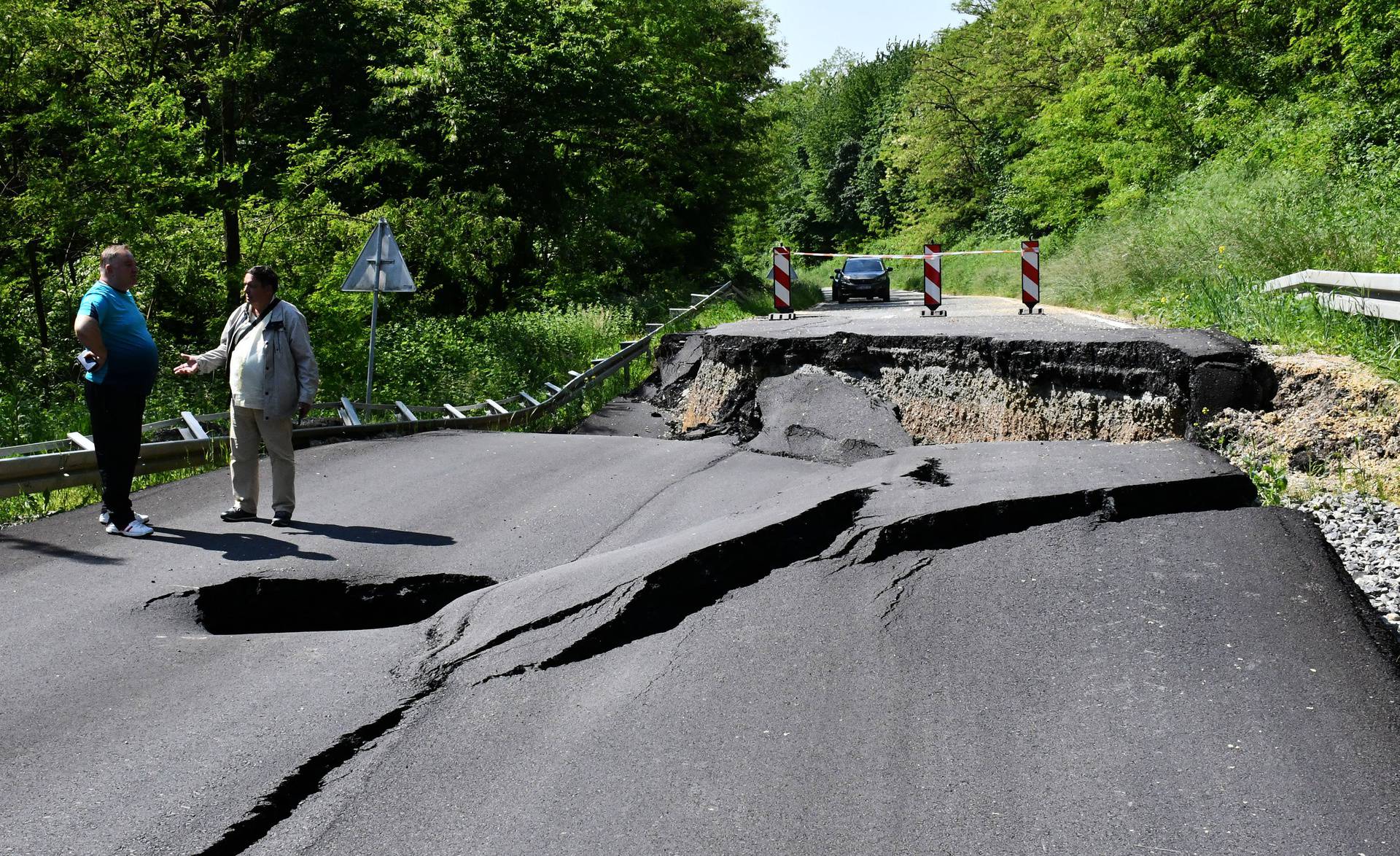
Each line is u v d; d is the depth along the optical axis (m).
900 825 3.24
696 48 37.44
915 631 4.77
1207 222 17.33
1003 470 6.95
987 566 5.46
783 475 8.41
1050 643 4.54
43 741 4.03
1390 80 20.19
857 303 31.84
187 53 17.34
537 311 24.80
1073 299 19.30
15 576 6.15
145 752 3.91
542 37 27.05
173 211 16.27
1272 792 3.31
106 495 6.95
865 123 89.56
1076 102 30.27
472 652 4.82
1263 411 7.91
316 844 3.30
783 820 3.29
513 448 10.01
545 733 4.00
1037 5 40.09
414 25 26.70
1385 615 4.88
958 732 3.83
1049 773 3.50
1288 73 26.05
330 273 18.00
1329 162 19.31
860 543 5.82
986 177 52.94
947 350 10.23
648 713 4.12
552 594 5.35
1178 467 6.71
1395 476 6.68
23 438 10.08
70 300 15.54
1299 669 4.14
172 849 3.27
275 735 4.02
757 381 11.86
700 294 33.19
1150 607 4.81
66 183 14.25
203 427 10.39
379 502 7.91
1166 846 3.06
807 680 4.34
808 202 92.38
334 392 16.22
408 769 3.76
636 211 30.75
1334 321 9.05
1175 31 28.56
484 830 3.32
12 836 3.35
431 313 25.55
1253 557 5.29
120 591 5.85
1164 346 8.52
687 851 3.14
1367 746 3.55
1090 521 6.00
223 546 6.70
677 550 5.61
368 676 4.62
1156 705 3.93
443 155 25.75
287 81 23.72
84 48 14.84
